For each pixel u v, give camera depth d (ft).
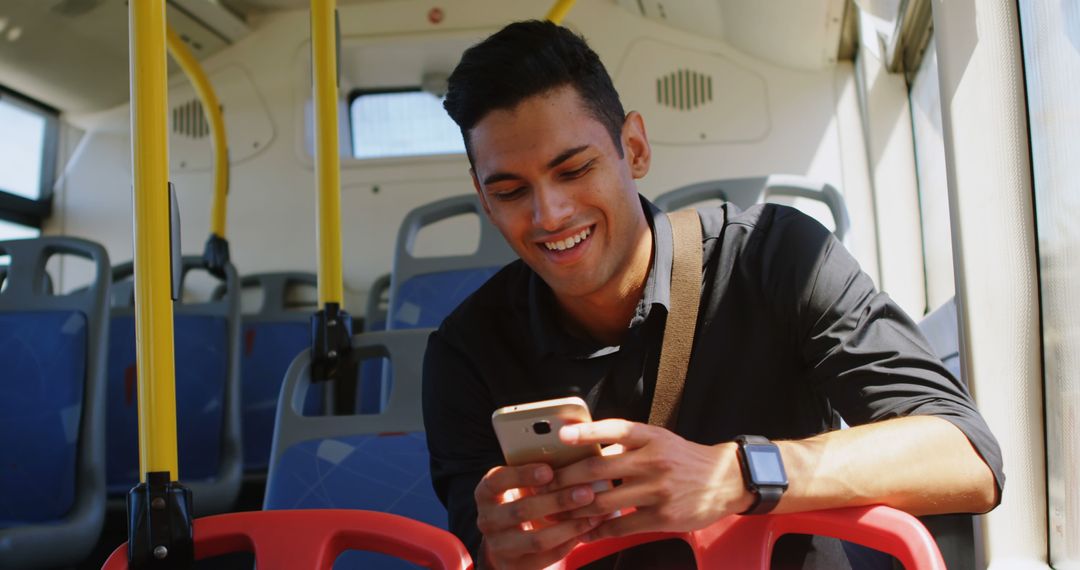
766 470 3.14
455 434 4.60
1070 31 4.09
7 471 8.75
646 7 11.69
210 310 11.27
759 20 10.51
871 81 10.05
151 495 4.15
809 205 10.73
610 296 4.17
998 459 3.46
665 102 11.83
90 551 8.66
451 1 12.50
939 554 2.95
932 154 8.69
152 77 4.52
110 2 11.37
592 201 3.73
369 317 11.91
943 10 5.00
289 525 3.73
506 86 3.57
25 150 12.97
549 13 8.63
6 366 8.98
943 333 6.46
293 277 12.62
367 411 11.10
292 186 12.89
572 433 2.97
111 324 11.29
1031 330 4.85
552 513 3.12
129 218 13.25
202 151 13.15
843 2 9.53
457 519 4.37
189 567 4.08
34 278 9.24
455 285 9.32
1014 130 4.87
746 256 4.27
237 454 10.73
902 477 3.29
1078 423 4.37
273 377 12.03
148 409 4.30
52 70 12.40
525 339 4.52
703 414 4.22
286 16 13.25
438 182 12.53
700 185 8.45
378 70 12.73
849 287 4.07
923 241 9.68
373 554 5.85
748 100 11.60
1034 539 4.84
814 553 4.13
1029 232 4.84
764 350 4.21
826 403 4.48
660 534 3.53
